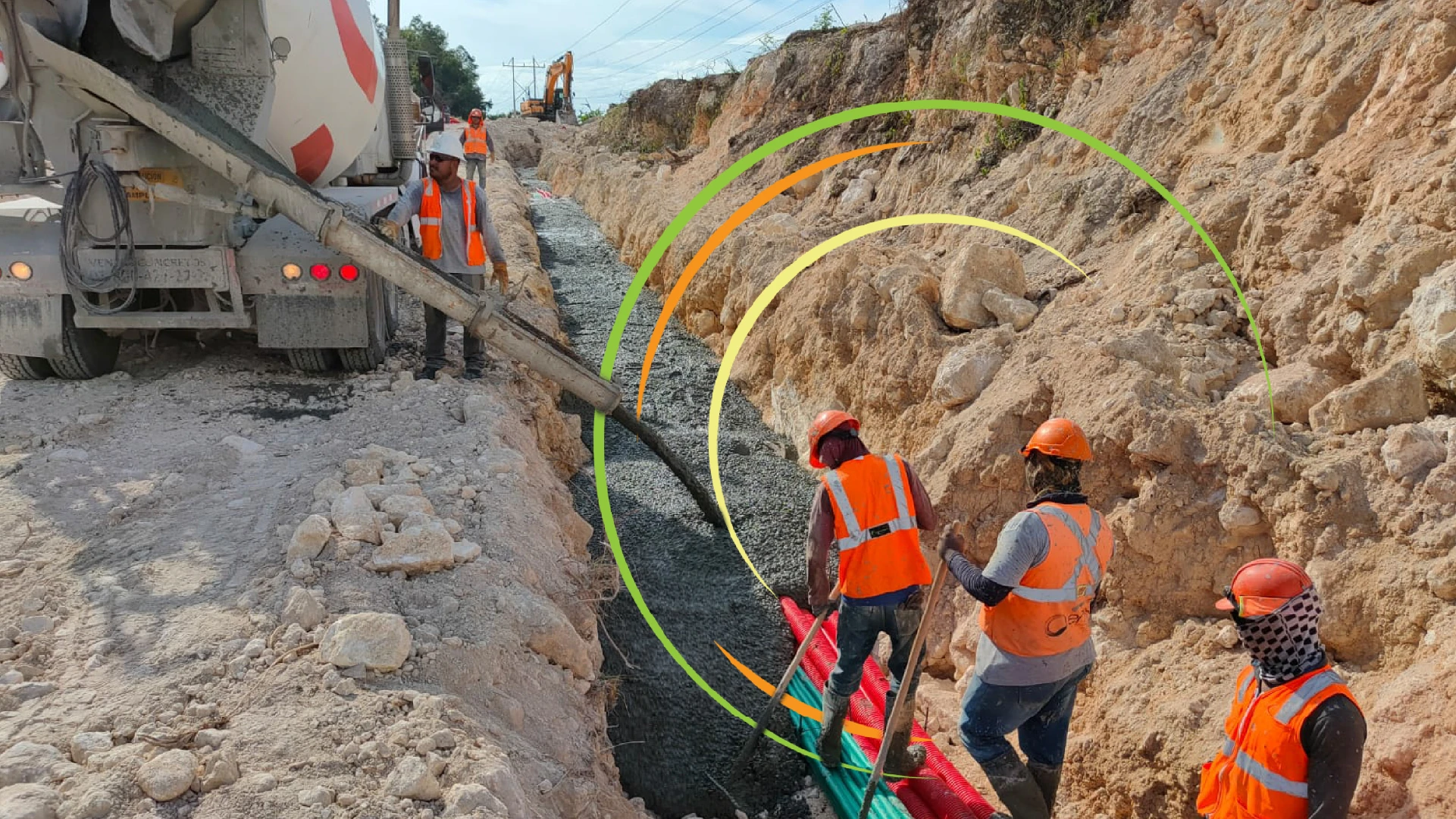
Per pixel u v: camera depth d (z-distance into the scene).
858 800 3.86
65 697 2.97
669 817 3.87
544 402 6.91
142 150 5.26
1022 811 3.29
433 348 6.42
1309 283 4.61
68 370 6.04
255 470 4.84
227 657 3.20
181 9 5.15
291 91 6.30
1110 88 8.33
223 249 5.63
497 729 3.13
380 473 4.74
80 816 2.43
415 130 8.98
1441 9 4.70
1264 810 2.31
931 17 11.68
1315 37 5.88
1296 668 2.29
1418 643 3.09
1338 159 5.02
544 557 4.41
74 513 4.30
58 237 5.58
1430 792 2.65
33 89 5.19
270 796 2.59
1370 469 3.53
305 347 5.96
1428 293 3.83
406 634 3.30
